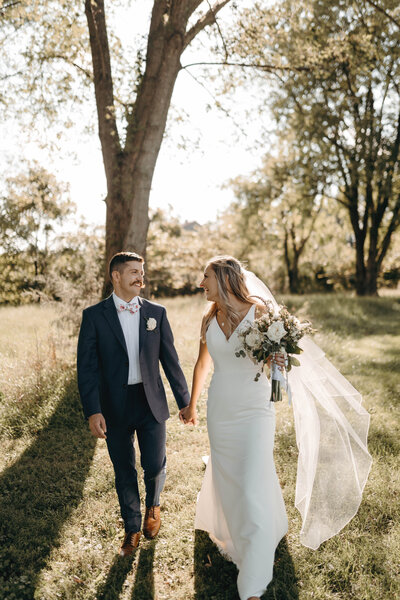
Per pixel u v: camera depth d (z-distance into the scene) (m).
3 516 3.49
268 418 2.88
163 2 7.57
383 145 20.56
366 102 20.48
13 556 3.04
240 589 2.48
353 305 15.52
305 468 3.23
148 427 3.13
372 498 3.58
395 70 16.98
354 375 7.29
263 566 2.51
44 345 7.67
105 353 3.04
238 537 2.63
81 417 5.33
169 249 29.55
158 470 3.18
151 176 7.94
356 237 23.34
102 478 4.05
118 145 7.96
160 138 7.88
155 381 3.14
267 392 2.92
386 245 22.97
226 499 2.79
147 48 7.79
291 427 5.07
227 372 2.91
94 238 25.27
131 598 2.70
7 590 2.73
